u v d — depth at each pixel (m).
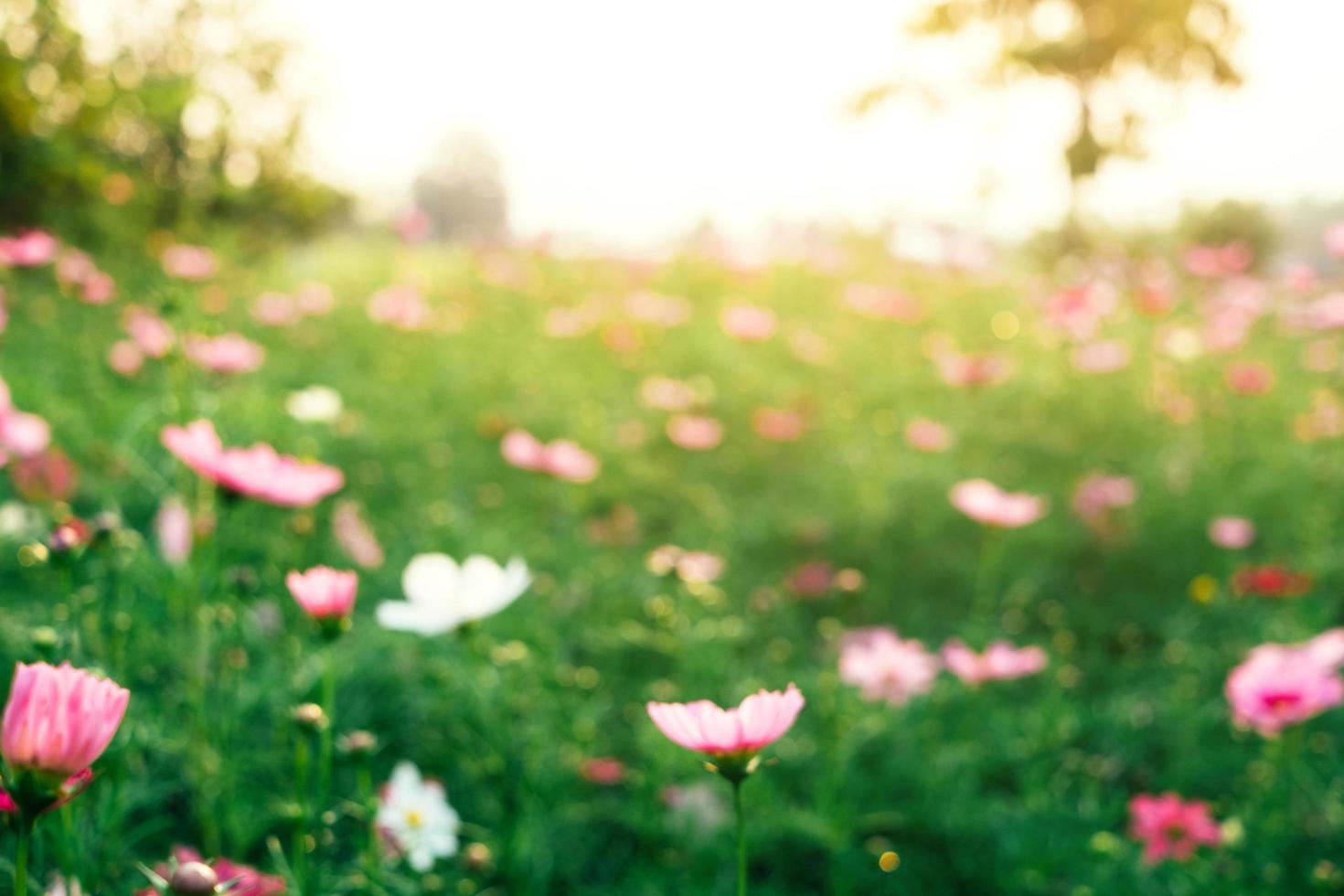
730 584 3.66
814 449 5.01
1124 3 10.22
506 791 2.19
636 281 7.59
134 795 1.86
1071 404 5.46
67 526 1.74
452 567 1.90
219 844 2.02
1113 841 2.32
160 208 6.86
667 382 5.18
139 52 7.12
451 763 2.45
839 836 2.35
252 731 2.32
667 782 2.49
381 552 3.39
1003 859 2.50
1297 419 5.10
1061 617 3.72
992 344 6.72
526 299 7.29
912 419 5.17
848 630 3.63
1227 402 5.48
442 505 3.60
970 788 2.70
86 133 6.48
